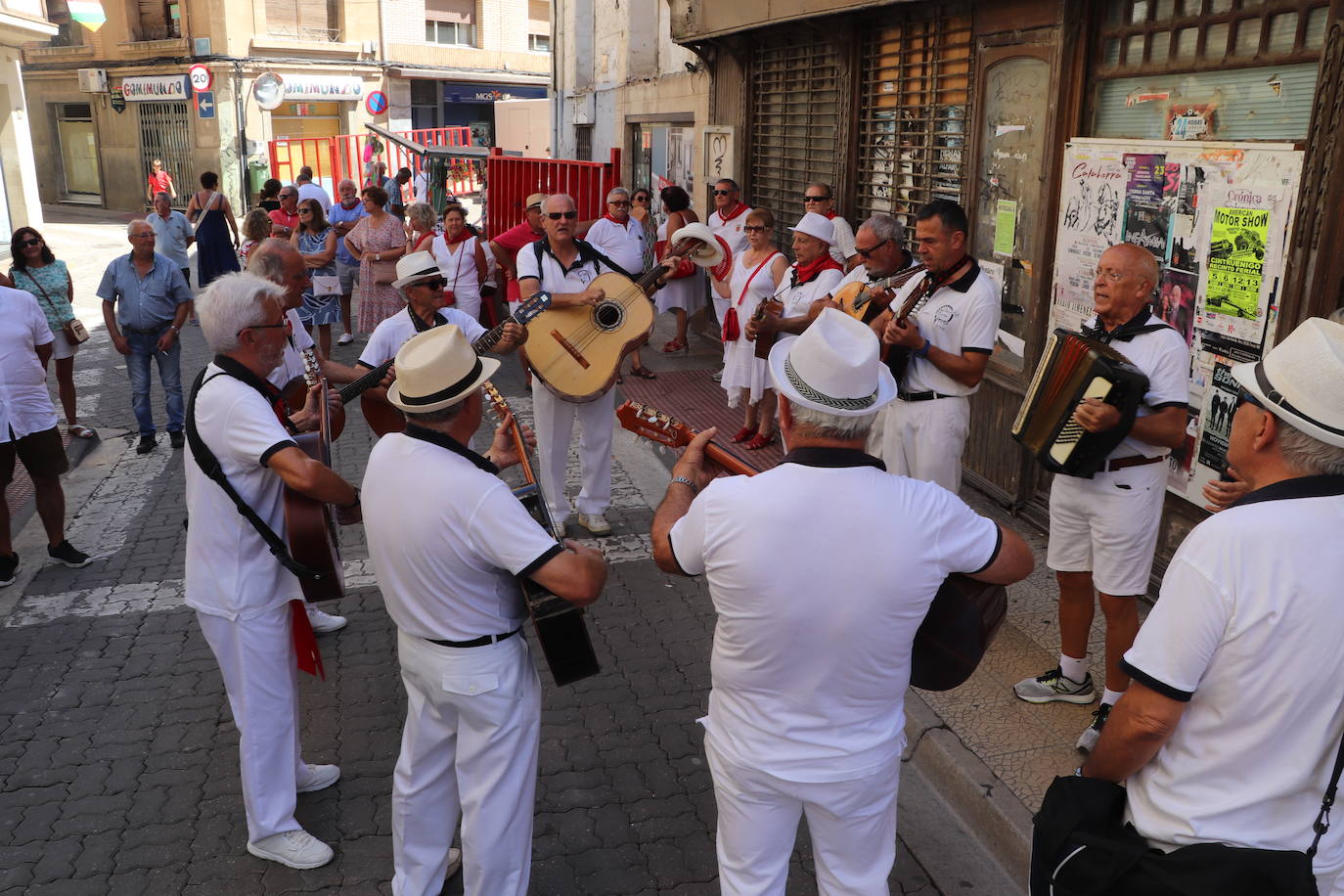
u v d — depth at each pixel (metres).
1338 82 3.79
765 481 2.22
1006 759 3.75
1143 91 5.00
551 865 3.43
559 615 2.74
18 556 5.69
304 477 3.03
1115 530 3.62
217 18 26.20
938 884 3.36
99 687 4.54
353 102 29.56
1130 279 3.54
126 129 28.56
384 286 10.12
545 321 5.71
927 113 6.86
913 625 2.23
